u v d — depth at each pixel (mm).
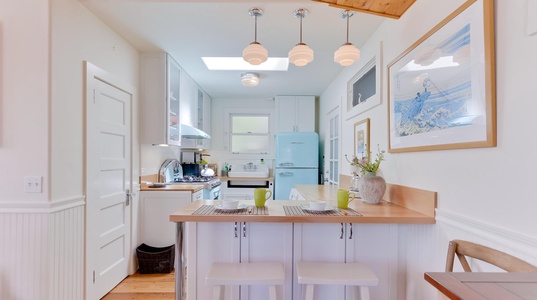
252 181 4965
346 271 1466
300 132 4824
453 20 1349
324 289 1757
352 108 3025
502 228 1089
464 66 1275
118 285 2555
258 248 1741
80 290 2053
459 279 752
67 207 1904
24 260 1742
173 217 1521
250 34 2523
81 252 2062
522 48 1006
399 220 1517
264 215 1533
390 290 1754
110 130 2455
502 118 1091
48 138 1747
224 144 5414
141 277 2730
